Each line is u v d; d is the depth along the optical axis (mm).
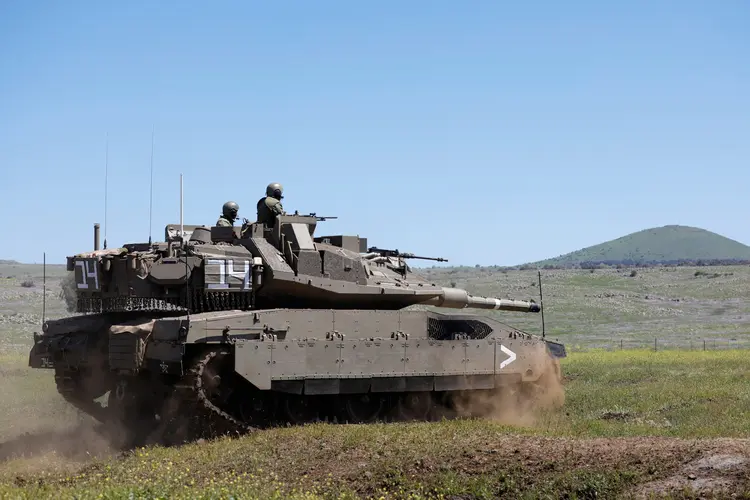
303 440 19172
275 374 21938
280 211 25297
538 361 27656
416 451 17375
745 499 13484
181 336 20672
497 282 113688
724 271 127375
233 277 22688
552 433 20328
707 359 41156
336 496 15188
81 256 23734
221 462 17641
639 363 40156
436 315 26594
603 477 14875
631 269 148125
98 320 24453
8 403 28891
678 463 15289
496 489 15195
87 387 24875
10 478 17516
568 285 111062
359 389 23812
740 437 18781
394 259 28359
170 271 22188
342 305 25469
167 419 22391
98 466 18234
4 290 79688
